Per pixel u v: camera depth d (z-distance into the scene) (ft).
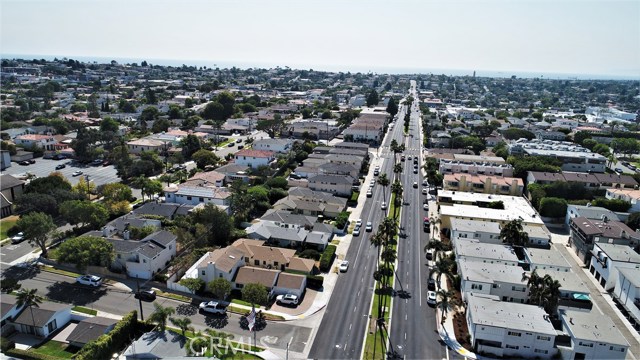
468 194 474.08
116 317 264.11
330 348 243.81
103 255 301.43
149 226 356.79
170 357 219.82
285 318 270.05
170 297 289.33
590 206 438.40
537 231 381.60
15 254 338.34
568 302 278.67
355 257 353.10
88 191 449.06
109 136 642.22
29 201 387.34
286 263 321.73
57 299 280.92
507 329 241.96
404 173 595.06
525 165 545.03
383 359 236.22
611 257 317.83
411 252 364.58
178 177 517.96
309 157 611.88
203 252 340.39
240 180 491.72
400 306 287.28
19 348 236.43
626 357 245.24
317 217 419.95
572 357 241.14
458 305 289.53
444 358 239.71
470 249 333.83
